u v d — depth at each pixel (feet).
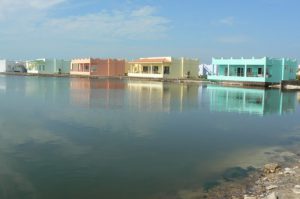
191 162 44.93
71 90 158.81
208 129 67.72
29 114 82.12
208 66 293.84
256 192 34.04
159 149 51.21
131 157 46.57
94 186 35.86
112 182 37.04
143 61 280.92
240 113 91.09
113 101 113.39
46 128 64.95
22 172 39.42
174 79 250.16
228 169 42.19
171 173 40.40
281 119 82.23
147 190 35.17
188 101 117.70
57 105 100.58
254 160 46.39
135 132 62.95
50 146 51.49
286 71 199.82
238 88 181.98
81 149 50.06
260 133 65.00
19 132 60.95
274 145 55.47
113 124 70.28
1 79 272.51
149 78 271.69
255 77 195.21
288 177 38.14
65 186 35.55
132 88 176.86
